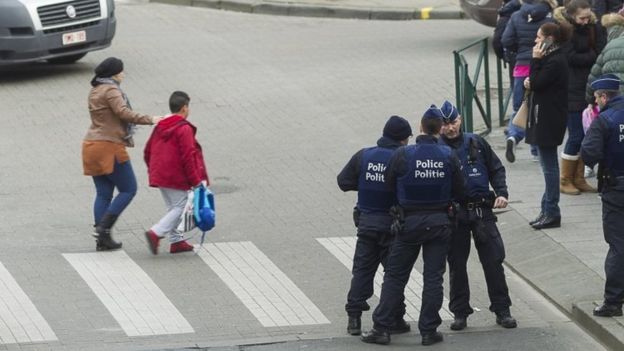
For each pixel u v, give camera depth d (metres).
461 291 24.47
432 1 53.59
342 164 34.72
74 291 26.47
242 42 47.94
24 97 41.06
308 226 30.48
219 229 30.28
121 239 29.64
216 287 26.78
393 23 51.34
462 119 36.00
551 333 24.36
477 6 46.75
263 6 53.09
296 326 24.77
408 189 23.20
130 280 27.11
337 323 24.95
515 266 27.67
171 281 27.08
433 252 23.41
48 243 29.33
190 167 27.97
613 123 23.78
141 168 34.44
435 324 23.64
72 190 32.97
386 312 23.64
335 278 27.36
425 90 41.06
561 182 31.36
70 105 40.16
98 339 24.02
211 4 54.19
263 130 37.59
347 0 53.75
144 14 53.00
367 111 39.16
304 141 36.62
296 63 44.59
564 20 30.48
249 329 24.59
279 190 32.88
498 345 23.70
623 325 23.80
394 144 23.80
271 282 27.09
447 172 23.20
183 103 28.14
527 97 29.06
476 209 24.19
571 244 27.98
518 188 31.75
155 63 44.78
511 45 34.16
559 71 28.08
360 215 24.09
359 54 45.84
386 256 24.05
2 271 27.55
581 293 25.75
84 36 43.66
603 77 24.14
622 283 24.06
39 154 35.72
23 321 24.91
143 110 39.19
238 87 41.72
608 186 24.00
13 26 42.47
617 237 24.00
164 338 24.09
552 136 28.39
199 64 44.59
